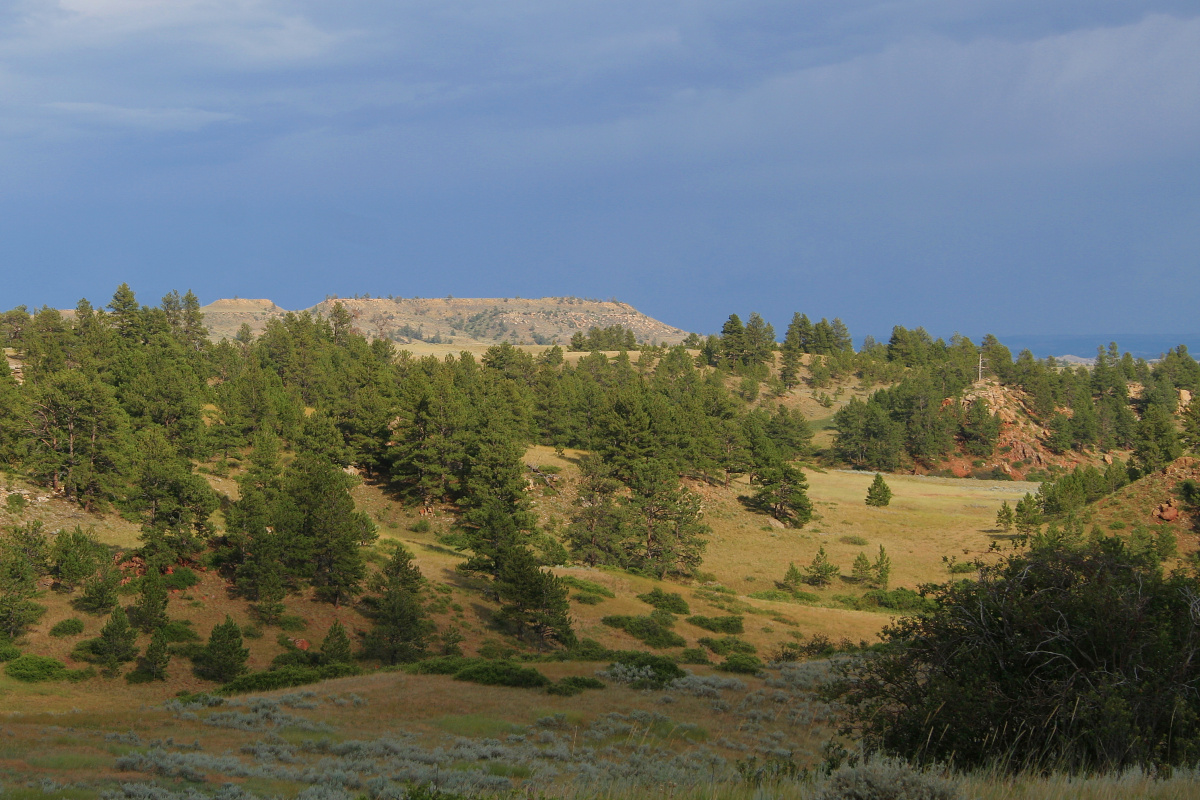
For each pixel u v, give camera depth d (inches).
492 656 2196.1
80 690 1675.7
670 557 3395.7
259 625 2165.4
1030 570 627.8
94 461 2834.6
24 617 1841.8
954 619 630.5
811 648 1780.3
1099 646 577.3
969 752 553.0
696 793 494.3
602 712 1396.4
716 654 2426.2
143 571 2257.6
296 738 1112.8
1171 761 521.7
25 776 745.6
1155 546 3420.3
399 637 2119.8
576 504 4028.1
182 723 1182.3
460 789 785.6
